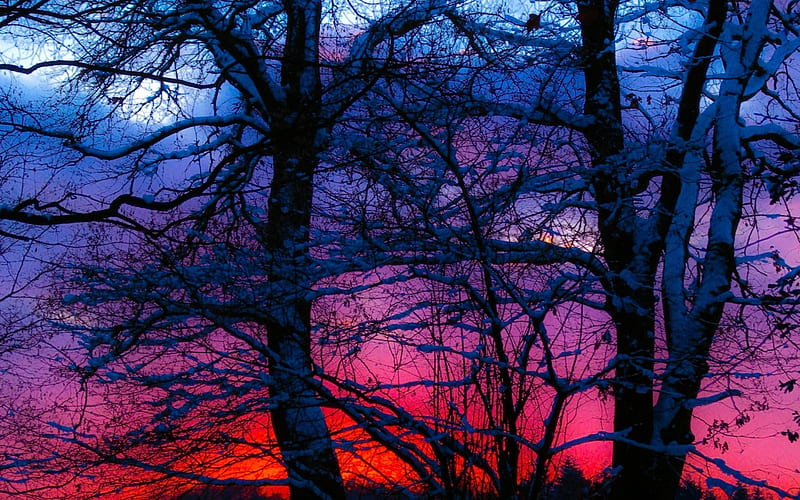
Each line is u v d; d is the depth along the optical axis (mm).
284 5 9328
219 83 7715
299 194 7824
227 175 7297
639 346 7867
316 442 7246
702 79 8945
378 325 6496
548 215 6680
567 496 6789
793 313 7277
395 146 7074
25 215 5660
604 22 9188
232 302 6730
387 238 6875
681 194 9102
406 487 6215
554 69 7785
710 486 6773
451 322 6277
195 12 7902
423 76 6426
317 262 7359
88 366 6348
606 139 8617
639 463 8008
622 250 8633
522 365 6207
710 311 8227
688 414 8078
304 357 6672
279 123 7969
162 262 6223
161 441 6113
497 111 7328
